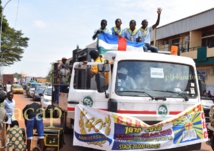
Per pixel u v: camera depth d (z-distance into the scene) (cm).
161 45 3681
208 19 2762
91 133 740
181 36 3294
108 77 754
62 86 1102
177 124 758
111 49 895
